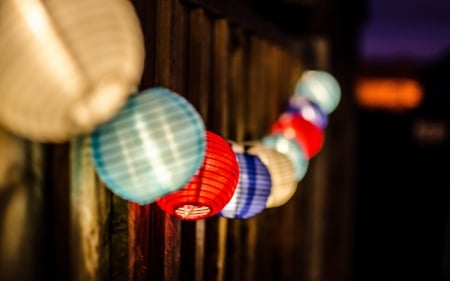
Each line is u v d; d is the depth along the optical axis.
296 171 4.30
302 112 5.52
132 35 2.02
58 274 2.72
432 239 13.17
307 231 7.64
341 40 8.59
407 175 13.65
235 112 4.73
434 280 12.63
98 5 1.92
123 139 2.21
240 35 4.77
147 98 2.26
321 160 7.95
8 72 1.82
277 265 6.24
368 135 13.91
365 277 12.79
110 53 1.95
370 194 13.80
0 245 2.32
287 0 6.91
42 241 2.60
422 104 13.53
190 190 2.74
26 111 1.90
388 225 13.56
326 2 7.82
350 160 9.27
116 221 3.12
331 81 6.21
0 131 2.30
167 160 2.24
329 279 8.42
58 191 2.73
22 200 2.44
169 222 3.52
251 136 5.19
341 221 8.76
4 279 2.35
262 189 3.21
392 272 12.88
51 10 1.84
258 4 6.19
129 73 2.03
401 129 13.78
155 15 3.35
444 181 13.18
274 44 5.87
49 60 1.84
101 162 2.26
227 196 2.85
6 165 2.34
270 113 5.79
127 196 2.37
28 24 1.81
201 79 3.88
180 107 2.30
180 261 3.88
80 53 1.89
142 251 3.27
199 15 3.86
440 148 13.39
